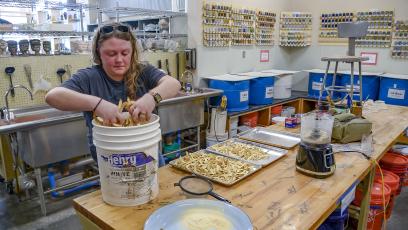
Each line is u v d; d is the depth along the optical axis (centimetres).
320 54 473
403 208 273
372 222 204
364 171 148
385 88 384
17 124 225
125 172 102
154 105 122
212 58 390
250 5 422
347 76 402
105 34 129
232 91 354
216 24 382
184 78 381
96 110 110
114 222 100
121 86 146
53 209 271
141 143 100
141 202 109
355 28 268
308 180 134
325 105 237
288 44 478
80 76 136
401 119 248
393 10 400
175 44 371
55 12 345
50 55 291
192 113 338
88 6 340
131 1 475
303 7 480
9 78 271
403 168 244
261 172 143
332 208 117
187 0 371
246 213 105
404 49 398
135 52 144
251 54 443
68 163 282
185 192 116
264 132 208
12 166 293
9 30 272
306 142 139
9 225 248
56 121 241
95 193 119
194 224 96
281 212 108
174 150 342
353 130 182
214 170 139
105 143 98
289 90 433
